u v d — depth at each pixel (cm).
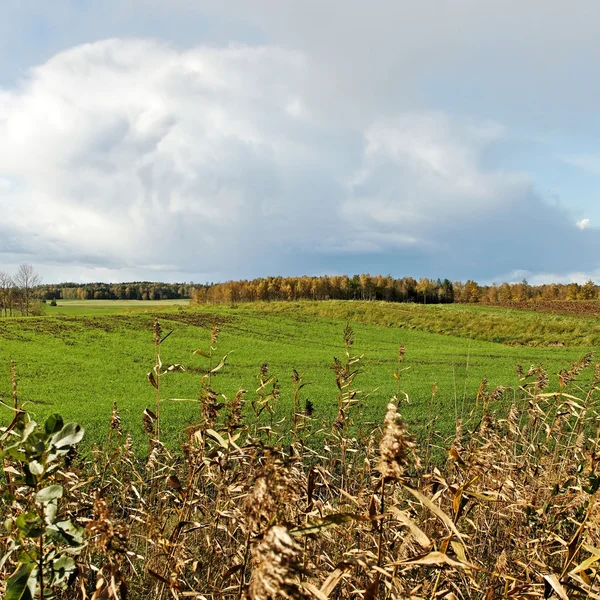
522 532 343
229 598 279
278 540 115
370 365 3073
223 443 260
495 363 3272
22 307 7375
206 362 3203
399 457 171
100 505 176
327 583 170
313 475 278
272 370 2891
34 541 210
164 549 274
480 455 239
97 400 1933
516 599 227
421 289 12950
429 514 342
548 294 12712
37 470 177
